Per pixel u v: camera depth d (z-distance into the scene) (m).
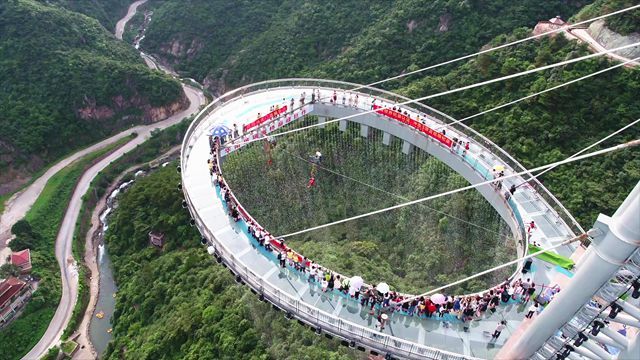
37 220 99.25
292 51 125.38
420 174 66.44
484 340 39.91
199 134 64.62
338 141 72.31
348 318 41.44
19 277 84.06
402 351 38.09
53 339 77.62
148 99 132.62
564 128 61.56
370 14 116.31
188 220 79.69
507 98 69.12
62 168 114.31
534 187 55.94
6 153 108.62
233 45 151.62
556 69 66.25
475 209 60.62
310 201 70.31
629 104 60.00
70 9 167.00
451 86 76.69
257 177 67.81
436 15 94.50
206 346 56.09
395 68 95.50
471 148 62.12
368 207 69.31
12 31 120.69
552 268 46.19
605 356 28.12
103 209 107.50
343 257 61.66
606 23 66.06
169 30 164.38
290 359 49.25
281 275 45.47
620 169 56.50
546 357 31.80
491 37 86.12
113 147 122.94
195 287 66.81
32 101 116.25
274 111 65.06
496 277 55.91
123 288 79.31
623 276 25.91
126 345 68.31
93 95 124.50
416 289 57.94
